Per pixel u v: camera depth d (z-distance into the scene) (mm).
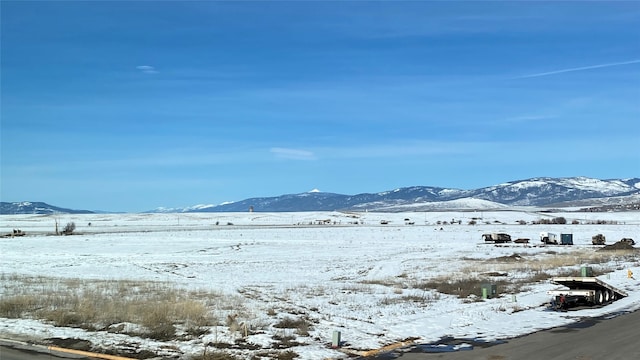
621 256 52625
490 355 14086
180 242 83312
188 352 14594
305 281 34750
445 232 113812
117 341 15789
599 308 22094
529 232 114188
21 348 14992
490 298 25203
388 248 70875
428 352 14688
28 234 107750
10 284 30219
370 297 25828
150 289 27953
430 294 27047
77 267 46406
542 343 15406
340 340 15969
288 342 15820
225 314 20250
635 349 14250
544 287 29047
